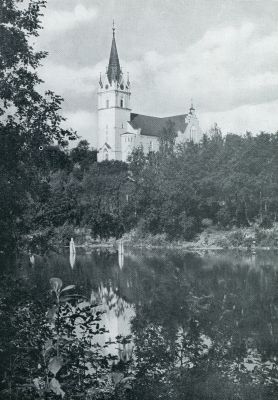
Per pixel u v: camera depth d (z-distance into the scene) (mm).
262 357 20469
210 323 26672
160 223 86500
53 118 17062
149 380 17312
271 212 82812
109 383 13352
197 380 17641
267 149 84500
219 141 96438
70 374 11750
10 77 16562
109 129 159750
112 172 121750
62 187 49688
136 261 62031
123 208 93000
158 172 95562
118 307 31250
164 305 32000
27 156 16969
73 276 45875
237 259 61000
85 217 92438
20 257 17359
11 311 14523
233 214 85188
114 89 158500
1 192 16391
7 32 16078
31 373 11625
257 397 16531
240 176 80750
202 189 85000
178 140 155625
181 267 54438
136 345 21828
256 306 31156
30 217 17375
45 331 12992
